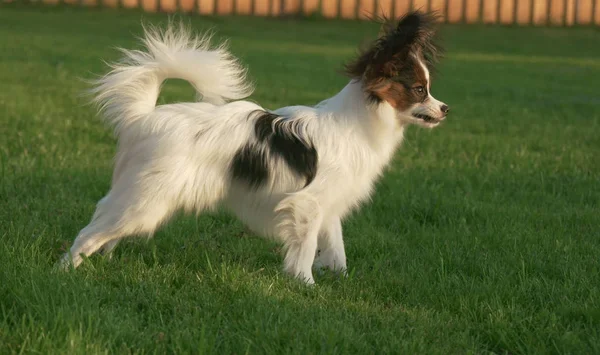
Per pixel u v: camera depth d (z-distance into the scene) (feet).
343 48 73.15
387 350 13.94
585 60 72.79
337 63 63.46
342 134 17.48
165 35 17.39
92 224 17.06
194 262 18.42
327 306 16.11
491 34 85.05
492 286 17.43
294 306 15.76
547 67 67.77
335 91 49.32
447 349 14.32
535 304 16.90
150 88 17.16
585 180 29.35
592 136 38.32
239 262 18.60
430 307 16.71
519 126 40.88
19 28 73.61
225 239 20.75
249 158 16.97
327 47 73.31
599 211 24.93
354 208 18.76
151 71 17.03
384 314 15.90
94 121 36.19
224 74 17.47
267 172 17.11
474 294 16.98
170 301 15.61
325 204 17.44
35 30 72.95
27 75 49.75
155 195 16.53
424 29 17.53
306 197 17.12
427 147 34.73
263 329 14.43
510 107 47.24
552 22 89.45
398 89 17.51
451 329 15.39
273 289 16.61
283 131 17.26
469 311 16.22
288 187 17.26
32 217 20.92
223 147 16.81
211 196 17.03
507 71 64.49
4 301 14.80
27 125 34.17
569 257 19.79
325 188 17.29
